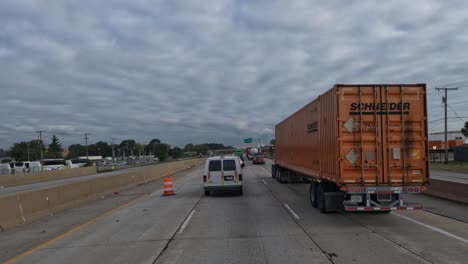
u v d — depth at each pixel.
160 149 141.12
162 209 14.18
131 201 17.14
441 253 7.09
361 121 10.54
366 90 10.62
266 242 8.31
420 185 10.47
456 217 10.82
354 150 10.53
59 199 14.52
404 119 10.59
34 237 9.65
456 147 63.62
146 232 9.76
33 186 34.03
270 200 16.33
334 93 10.83
